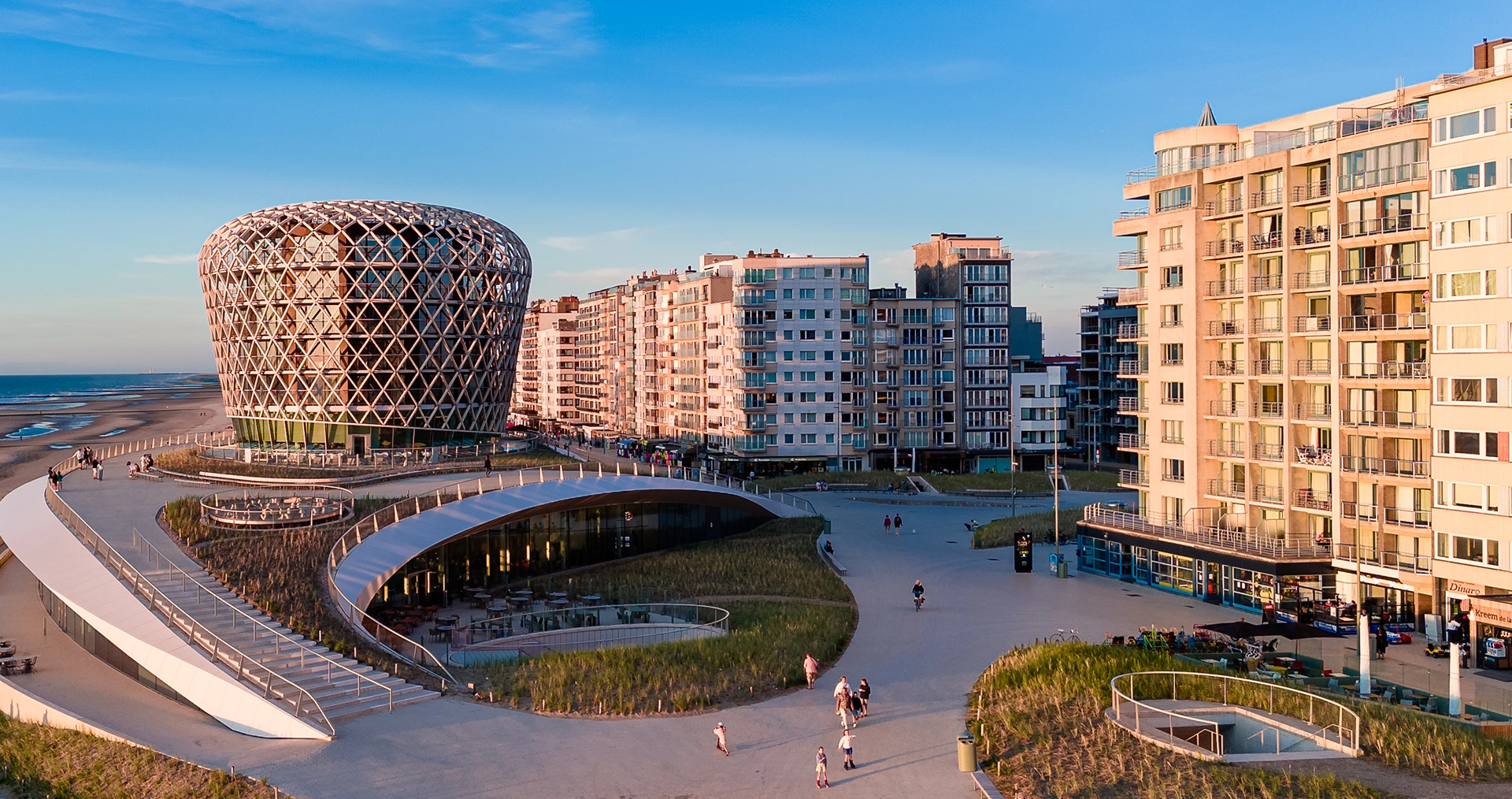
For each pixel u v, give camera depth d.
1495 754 28.64
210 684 35.25
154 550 46.62
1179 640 43.91
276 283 106.94
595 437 159.12
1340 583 51.69
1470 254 43.91
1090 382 144.88
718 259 146.12
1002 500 103.19
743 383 123.00
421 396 111.31
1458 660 33.75
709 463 126.56
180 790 28.38
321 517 56.25
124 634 39.34
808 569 63.16
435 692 36.28
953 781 28.45
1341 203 51.25
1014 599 55.22
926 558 68.94
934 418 129.00
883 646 44.50
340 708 33.91
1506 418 42.62
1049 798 27.23
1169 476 61.34
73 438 188.62
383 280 107.38
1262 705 34.12
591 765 29.45
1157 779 27.83
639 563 69.94
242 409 113.69
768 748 31.16
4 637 50.12
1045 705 34.53
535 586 64.19
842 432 124.75
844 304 124.31
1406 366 48.84
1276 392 55.84
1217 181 58.38
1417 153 47.47
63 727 36.59
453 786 27.73
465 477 76.50
